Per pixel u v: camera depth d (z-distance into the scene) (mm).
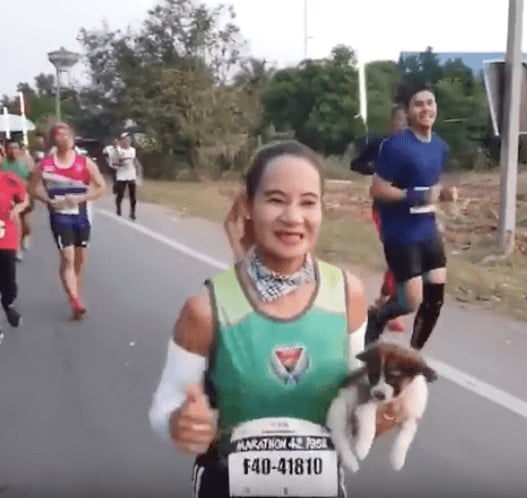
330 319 2676
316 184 2705
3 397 6914
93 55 44594
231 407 2678
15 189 9250
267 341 2645
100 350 8344
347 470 3016
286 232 2660
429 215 7441
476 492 5074
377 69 32719
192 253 14438
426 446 5750
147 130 38812
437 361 7688
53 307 10398
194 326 2666
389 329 7977
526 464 5496
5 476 5395
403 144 7328
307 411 2680
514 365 7594
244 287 2676
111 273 12547
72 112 47656
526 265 12734
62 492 5156
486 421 6215
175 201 25094
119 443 5918
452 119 34594
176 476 5379
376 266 13086
